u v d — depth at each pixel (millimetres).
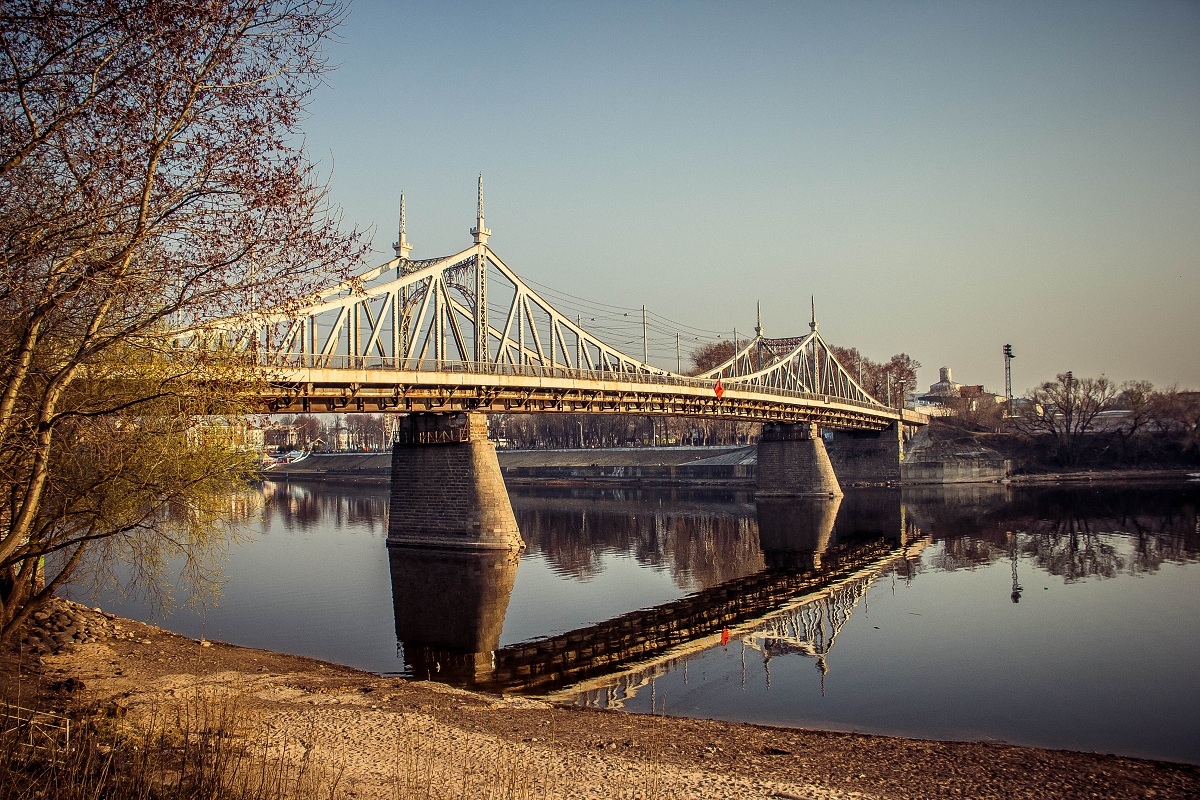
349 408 46219
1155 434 127125
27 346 13172
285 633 30109
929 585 39781
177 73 12859
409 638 29641
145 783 11438
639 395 66938
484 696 20734
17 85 12086
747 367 111438
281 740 16109
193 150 13531
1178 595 36125
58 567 29812
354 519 73125
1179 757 17531
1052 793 14344
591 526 67062
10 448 13961
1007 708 21031
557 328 67375
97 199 13133
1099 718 20219
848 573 43938
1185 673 24266
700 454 124000
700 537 59750
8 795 10312
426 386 48500
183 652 24031
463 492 51062
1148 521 63562
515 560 48500
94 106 12750
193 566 22875
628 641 29281
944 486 110938
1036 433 131000
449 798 12875
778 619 32875
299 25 13633
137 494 18375
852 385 117750
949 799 13977
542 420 166625
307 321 43562
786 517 73125
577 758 15523
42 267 14008
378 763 14852
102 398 16844
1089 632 29594
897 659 26203
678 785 14172
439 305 56281
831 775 14984
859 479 117562
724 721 18953
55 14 11984
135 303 14594
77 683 19484
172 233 13852
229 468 20141
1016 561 46344
